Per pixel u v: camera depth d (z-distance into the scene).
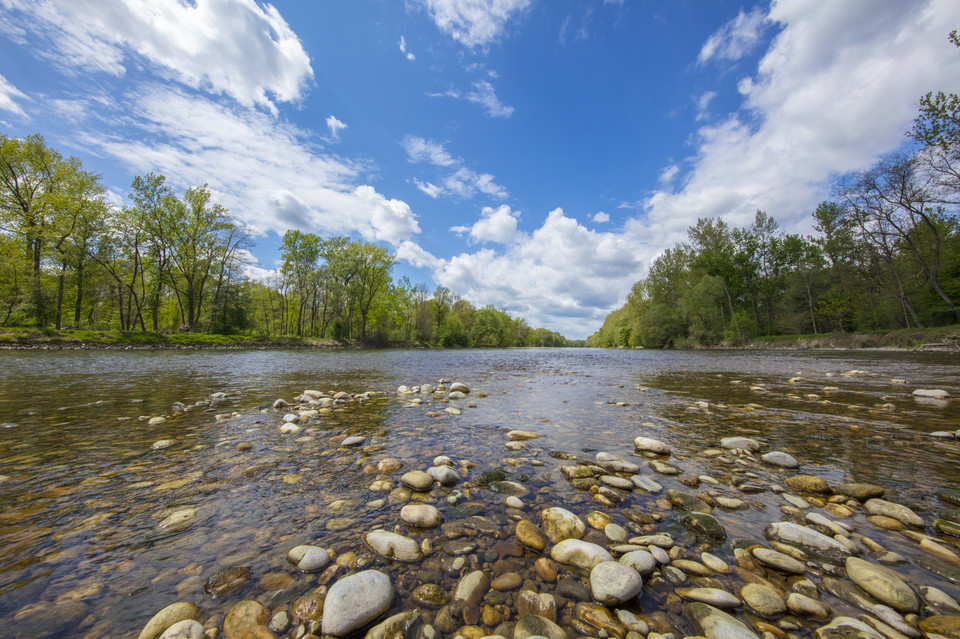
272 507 3.01
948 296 32.59
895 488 3.47
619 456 4.43
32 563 2.19
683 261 56.31
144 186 36.66
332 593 1.88
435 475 3.59
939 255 32.50
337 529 2.67
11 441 4.65
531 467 4.04
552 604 1.94
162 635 1.65
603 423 6.04
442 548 2.46
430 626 1.80
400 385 10.45
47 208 30.00
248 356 24.58
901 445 4.75
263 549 2.40
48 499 3.06
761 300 51.78
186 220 38.97
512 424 5.94
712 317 47.16
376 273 52.84
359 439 4.80
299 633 1.74
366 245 52.06
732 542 2.59
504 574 2.20
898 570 2.27
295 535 2.58
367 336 56.69
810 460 4.26
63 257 31.41
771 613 1.91
